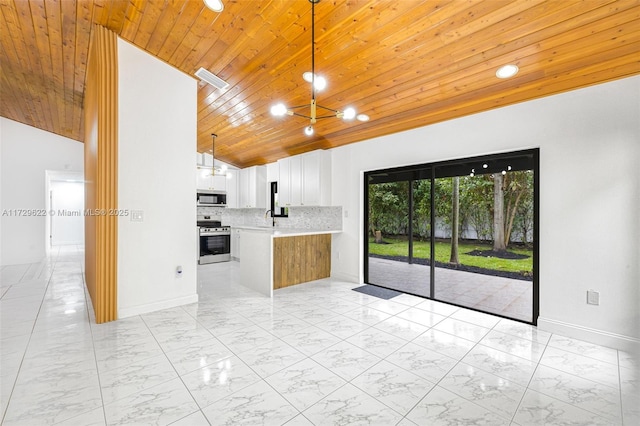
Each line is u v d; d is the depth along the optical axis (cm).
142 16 277
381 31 244
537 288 299
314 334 284
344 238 500
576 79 258
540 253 292
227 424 162
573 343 262
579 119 267
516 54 239
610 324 253
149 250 339
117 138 307
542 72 255
